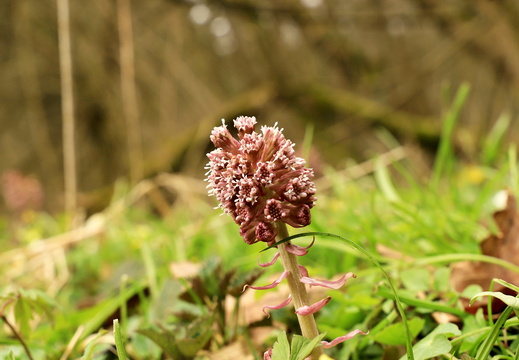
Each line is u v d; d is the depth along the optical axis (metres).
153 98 10.98
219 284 1.60
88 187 11.04
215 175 1.11
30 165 11.32
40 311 1.60
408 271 1.72
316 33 8.97
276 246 1.13
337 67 10.07
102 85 10.33
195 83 11.04
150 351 1.63
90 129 10.62
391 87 9.39
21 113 11.30
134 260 2.87
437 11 8.20
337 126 8.84
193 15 10.12
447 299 1.56
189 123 11.25
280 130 1.10
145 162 8.09
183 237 3.39
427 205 2.72
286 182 1.08
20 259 3.61
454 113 2.76
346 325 1.58
